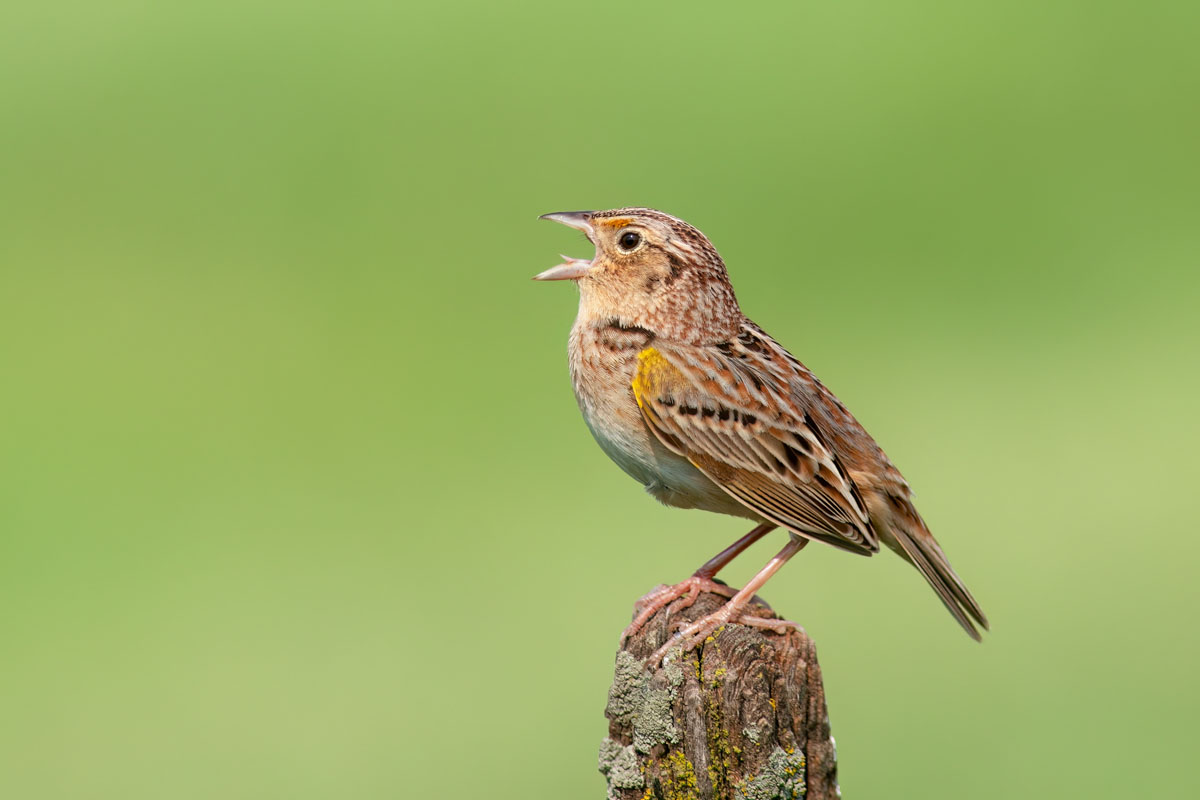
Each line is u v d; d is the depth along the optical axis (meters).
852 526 6.06
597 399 6.39
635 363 6.25
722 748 4.95
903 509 6.39
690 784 4.99
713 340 6.35
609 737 5.15
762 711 4.91
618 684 5.12
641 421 6.30
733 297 6.48
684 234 6.35
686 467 6.28
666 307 6.32
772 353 6.37
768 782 4.91
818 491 6.08
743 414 6.11
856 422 6.36
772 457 6.10
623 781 5.06
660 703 4.99
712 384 6.14
